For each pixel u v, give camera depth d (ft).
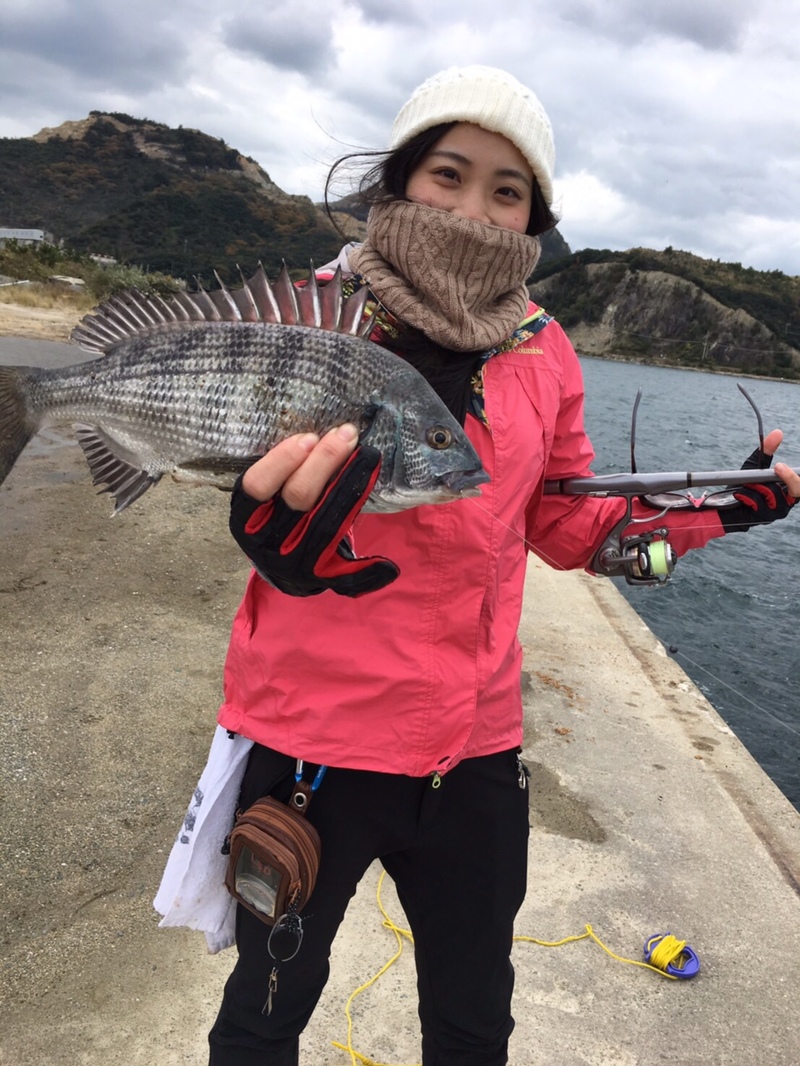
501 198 5.49
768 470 6.62
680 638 25.57
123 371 5.50
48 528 21.24
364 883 9.80
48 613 16.06
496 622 5.53
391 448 4.78
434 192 5.39
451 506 4.97
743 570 34.17
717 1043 7.86
